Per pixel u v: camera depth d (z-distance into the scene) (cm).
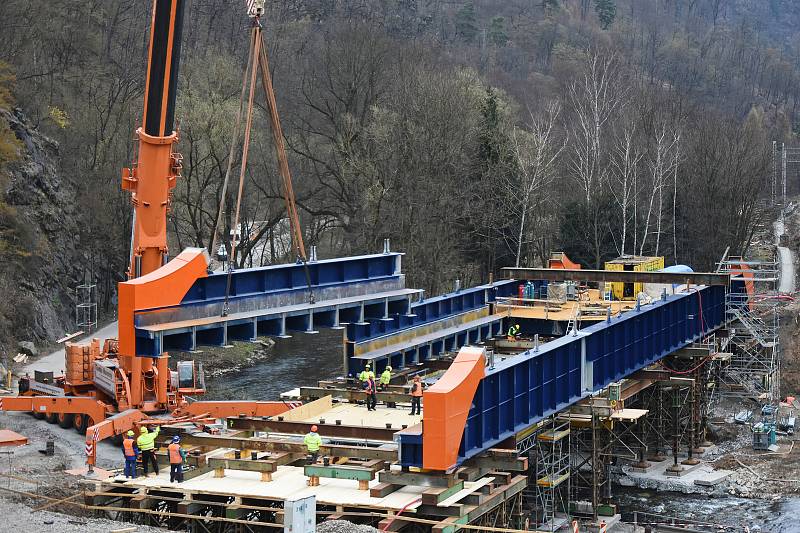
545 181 10781
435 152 10331
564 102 15462
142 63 11988
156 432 4156
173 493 3838
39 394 5766
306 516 3081
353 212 10619
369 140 10706
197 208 9738
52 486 4200
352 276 5122
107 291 9831
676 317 6450
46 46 10950
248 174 10306
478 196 10450
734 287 7856
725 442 6512
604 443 5641
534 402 4566
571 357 4975
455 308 6266
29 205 8675
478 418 3994
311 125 11519
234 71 11450
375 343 5281
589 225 10544
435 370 5716
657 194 11688
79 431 5431
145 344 3975
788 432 6550
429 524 3525
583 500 5259
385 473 3703
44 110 9856
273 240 11781
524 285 7238
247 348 8962
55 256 8869
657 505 5325
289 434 4381
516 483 3894
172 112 4734
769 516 5094
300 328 4678
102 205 9762
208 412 5066
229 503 3700
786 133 19538
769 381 7119
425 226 10112
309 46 14638
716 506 5306
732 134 12419
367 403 4866
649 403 6256
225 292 4403
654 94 14838
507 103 12531
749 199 11562
